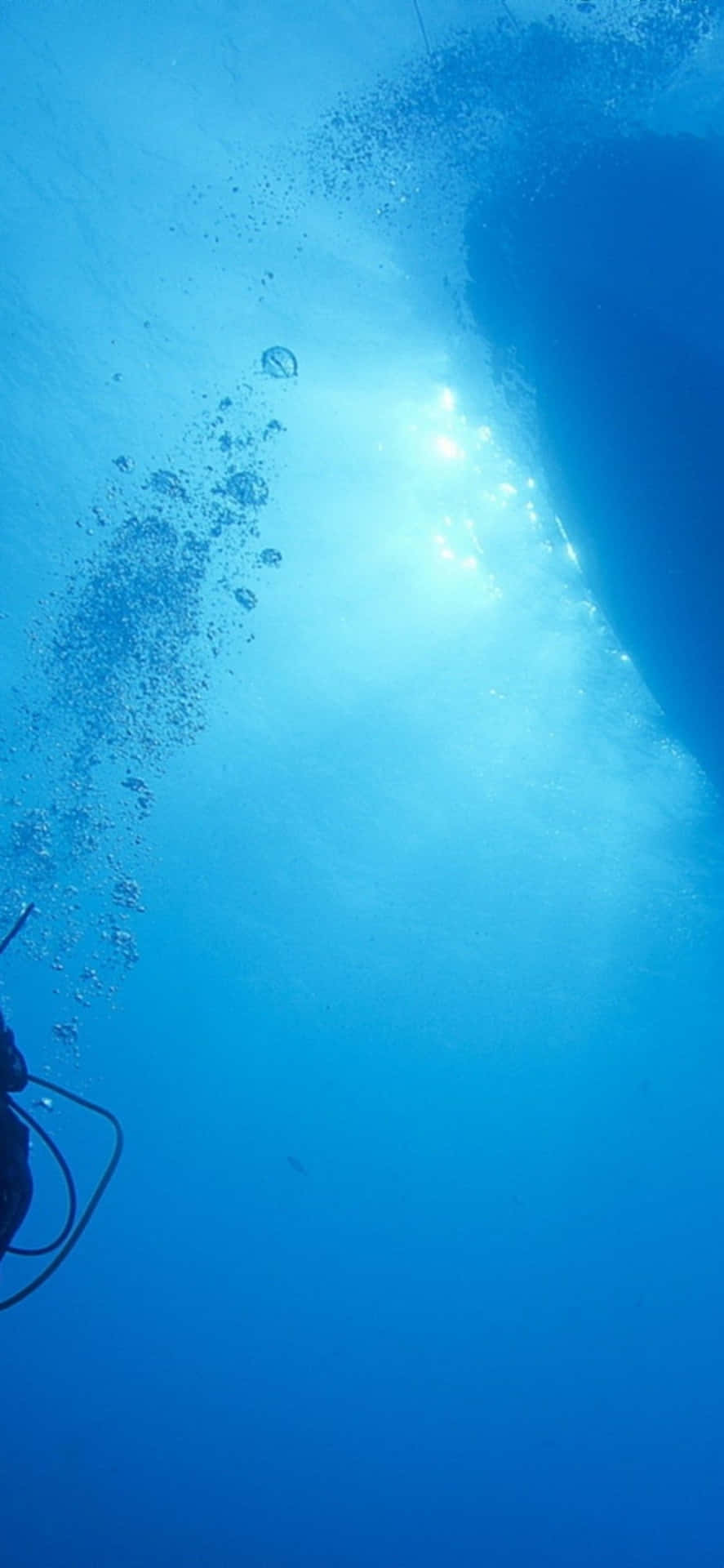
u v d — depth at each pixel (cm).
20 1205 213
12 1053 222
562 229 541
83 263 539
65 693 641
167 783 686
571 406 568
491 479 590
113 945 750
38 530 599
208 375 564
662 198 534
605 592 618
